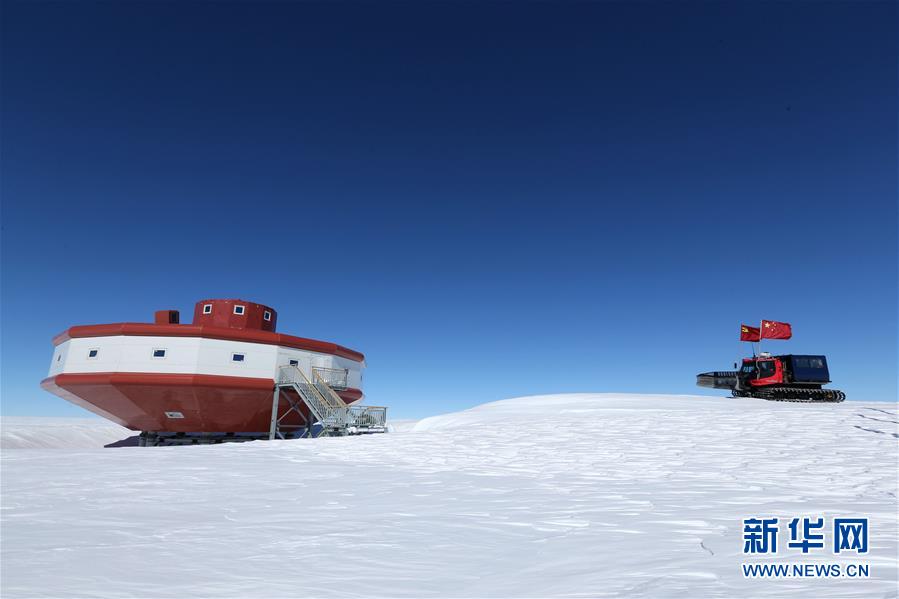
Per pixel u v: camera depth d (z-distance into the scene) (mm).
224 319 31328
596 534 4844
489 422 20500
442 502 6879
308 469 10633
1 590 3500
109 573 3900
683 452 10734
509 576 3703
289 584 3635
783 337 29719
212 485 8578
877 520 4863
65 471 10227
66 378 26438
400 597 3322
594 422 17266
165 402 27359
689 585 3184
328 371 31047
